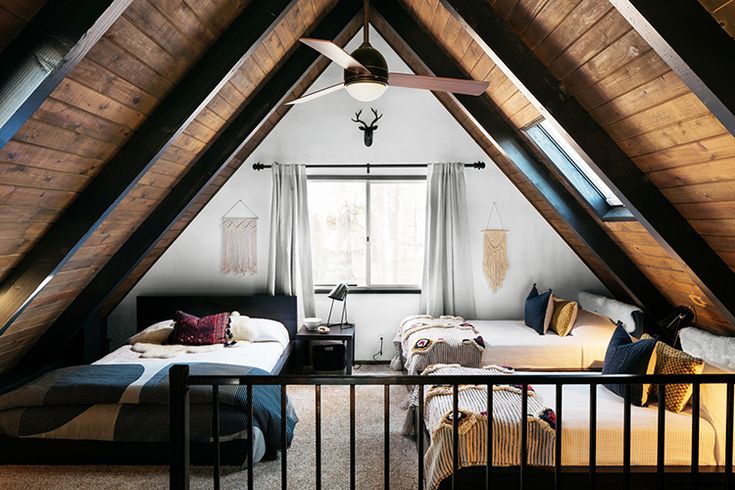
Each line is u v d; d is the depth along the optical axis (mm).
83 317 3938
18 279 2836
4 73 1716
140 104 2600
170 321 4895
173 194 3846
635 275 3896
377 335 5387
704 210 2551
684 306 3504
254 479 3047
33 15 1702
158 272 5309
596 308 4828
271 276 5215
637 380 2176
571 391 3152
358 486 2959
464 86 2439
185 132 3271
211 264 5320
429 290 5258
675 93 2082
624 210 3342
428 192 5223
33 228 2695
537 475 2551
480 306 5344
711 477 2584
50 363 4027
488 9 2693
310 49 3779
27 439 3193
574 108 2705
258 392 3418
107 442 3186
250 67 3334
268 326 4805
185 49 2543
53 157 2357
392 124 5281
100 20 1738
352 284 5426
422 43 3625
